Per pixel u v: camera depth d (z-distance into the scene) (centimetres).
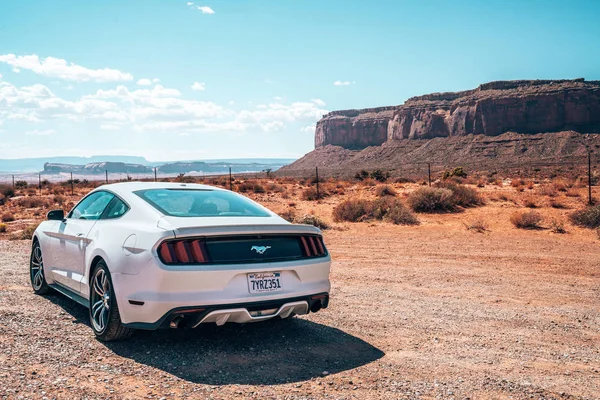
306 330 529
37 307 578
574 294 755
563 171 7819
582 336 542
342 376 399
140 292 421
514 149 18938
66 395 337
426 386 385
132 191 522
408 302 685
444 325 571
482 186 3659
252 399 346
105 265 463
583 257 1098
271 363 422
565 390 387
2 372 371
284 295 453
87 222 542
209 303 417
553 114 19512
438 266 984
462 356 463
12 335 463
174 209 480
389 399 357
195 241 425
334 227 1655
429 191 1997
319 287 484
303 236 485
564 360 461
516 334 543
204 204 506
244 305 430
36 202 3384
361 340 504
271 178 7294
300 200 3008
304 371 407
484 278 870
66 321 524
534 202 2055
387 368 423
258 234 452
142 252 425
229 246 439
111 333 448
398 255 1114
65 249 565
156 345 456
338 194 3309
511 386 391
